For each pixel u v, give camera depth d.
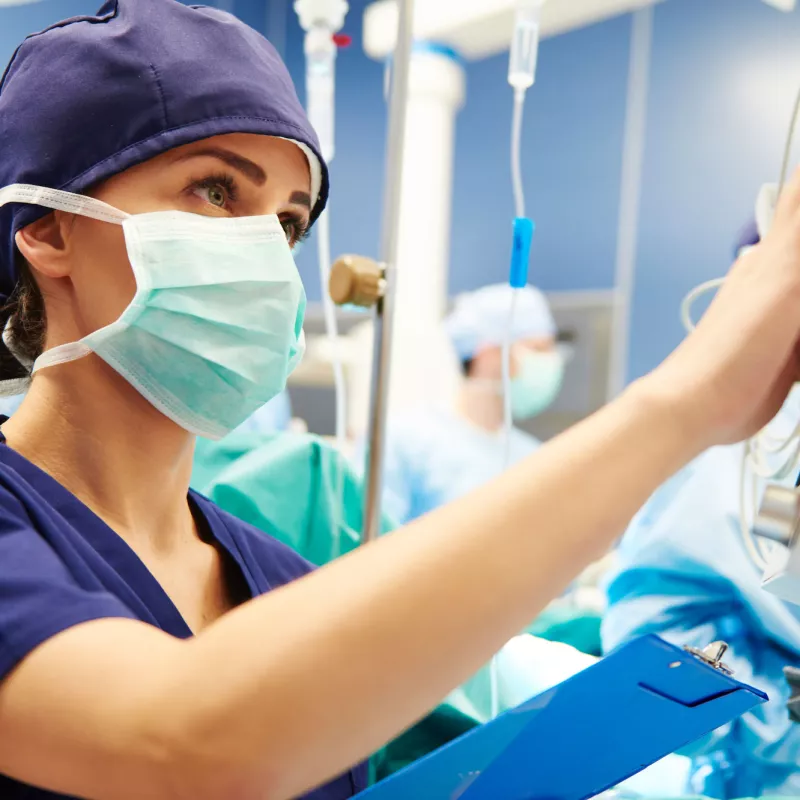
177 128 0.95
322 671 0.50
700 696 0.63
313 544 1.61
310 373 3.95
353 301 1.31
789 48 4.08
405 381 3.80
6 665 0.58
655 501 1.80
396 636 0.50
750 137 4.16
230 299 0.98
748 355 0.58
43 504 0.83
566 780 0.70
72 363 0.97
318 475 1.64
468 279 4.82
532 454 0.56
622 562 1.78
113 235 0.95
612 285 4.46
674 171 4.34
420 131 3.61
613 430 0.56
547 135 4.68
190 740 0.50
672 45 4.38
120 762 0.52
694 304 4.27
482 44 2.08
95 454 0.98
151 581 0.91
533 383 3.77
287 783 0.51
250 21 4.88
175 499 1.07
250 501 1.55
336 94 5.04
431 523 0.54
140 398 1.00
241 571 1.12
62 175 0.95
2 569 0.66
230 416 1.03
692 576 1.56
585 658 1.44
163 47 0.97
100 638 0.58
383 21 2.56
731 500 1.58
